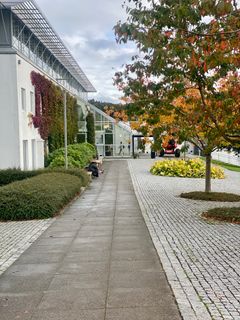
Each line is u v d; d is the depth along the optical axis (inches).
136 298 199.9
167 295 203.3
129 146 1908.2
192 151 2053.4
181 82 445.7
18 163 858.1
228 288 211.9
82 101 1852.9
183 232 365.4
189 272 241.3
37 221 450.9
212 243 319.9
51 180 591.5
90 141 1775.3
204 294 202.8
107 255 287.4
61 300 200.4
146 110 469.1
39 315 182.7
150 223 413.7
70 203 589.0
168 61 387.2
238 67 355.6
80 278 235.1
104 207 546.6
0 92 851.4
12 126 856.3
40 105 1056.2
